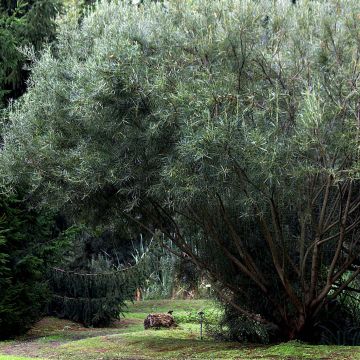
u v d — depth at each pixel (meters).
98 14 10.24
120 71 8.45
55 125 9.76
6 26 15.80
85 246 20.78
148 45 9.13
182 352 10.33
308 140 7.97
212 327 13.11
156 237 11.02
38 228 14.56
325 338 10.88
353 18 8.73
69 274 17.22
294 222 10.71
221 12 9.23
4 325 13.73
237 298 11.47
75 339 13.79
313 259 9.66
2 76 15.55
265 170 7.98
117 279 17.28
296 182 8.87
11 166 9.93
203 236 11.45
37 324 16.56
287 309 10.80
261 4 9.38
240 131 8.24
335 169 8.09
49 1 16.25
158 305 22.39
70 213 11.35
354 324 11.29
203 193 8.54
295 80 9.12
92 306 17.31
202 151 7.86
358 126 8.09
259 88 9.03
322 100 8.12
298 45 9.12
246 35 8.99
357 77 8.46
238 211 10.22
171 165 8.39
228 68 9.03
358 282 11.91
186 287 13.69
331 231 10.30
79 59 10.16
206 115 8.06
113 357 10.05
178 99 8.25
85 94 8.64
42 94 9.95
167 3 9.66
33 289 14.38
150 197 9.77
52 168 9.66
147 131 8.59
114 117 8.89
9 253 13.64
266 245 10.80
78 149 9.21
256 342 11.70
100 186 9.23
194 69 9.06
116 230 12.34
